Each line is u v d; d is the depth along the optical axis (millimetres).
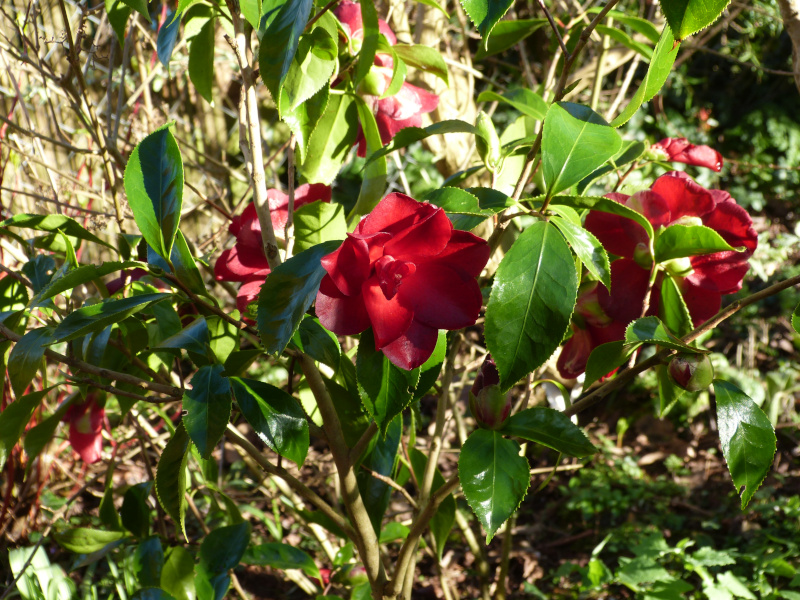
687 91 2973
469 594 1513
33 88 1325
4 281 709
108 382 729
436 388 794
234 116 2051
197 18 728
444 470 1700
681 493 1872
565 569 1321
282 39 542
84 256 1532
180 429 583
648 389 2211
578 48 534
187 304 711
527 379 685
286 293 498
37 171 1559
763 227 2863
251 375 2221
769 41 3000
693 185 583
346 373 684
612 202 537
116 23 739
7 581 1310
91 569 1238
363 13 641
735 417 543
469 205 539
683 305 594
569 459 1982
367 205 733
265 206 586
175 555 837
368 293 482
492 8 478
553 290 496
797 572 1179
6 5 1421
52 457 1472
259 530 1609
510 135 866
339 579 945
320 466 1351
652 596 1114
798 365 2250
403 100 699
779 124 2961
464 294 492
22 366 550
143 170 546
